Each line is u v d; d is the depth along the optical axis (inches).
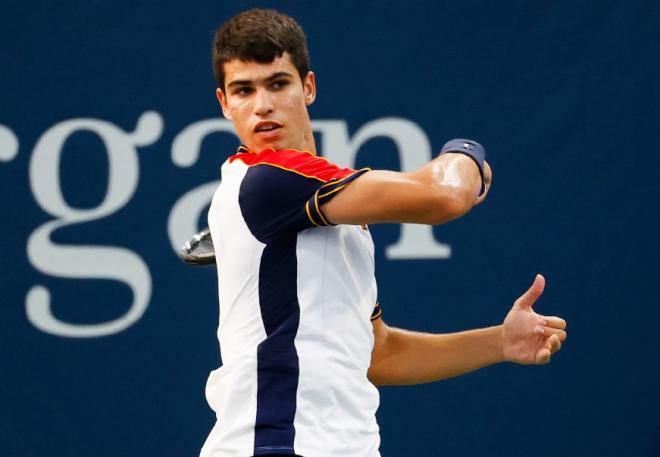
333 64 776.9
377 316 473.4
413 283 776.3
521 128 783.7
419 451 779.4
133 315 770.2
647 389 785.6
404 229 776.9
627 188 786.2
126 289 770.2
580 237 784.9
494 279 780.6
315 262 403.5
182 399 772.0
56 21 768.9
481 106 781.3
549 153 784.3
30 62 767.1
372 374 483.5
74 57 769.6
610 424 785.6
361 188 383.9
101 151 768.9
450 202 378.3
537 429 783.7
